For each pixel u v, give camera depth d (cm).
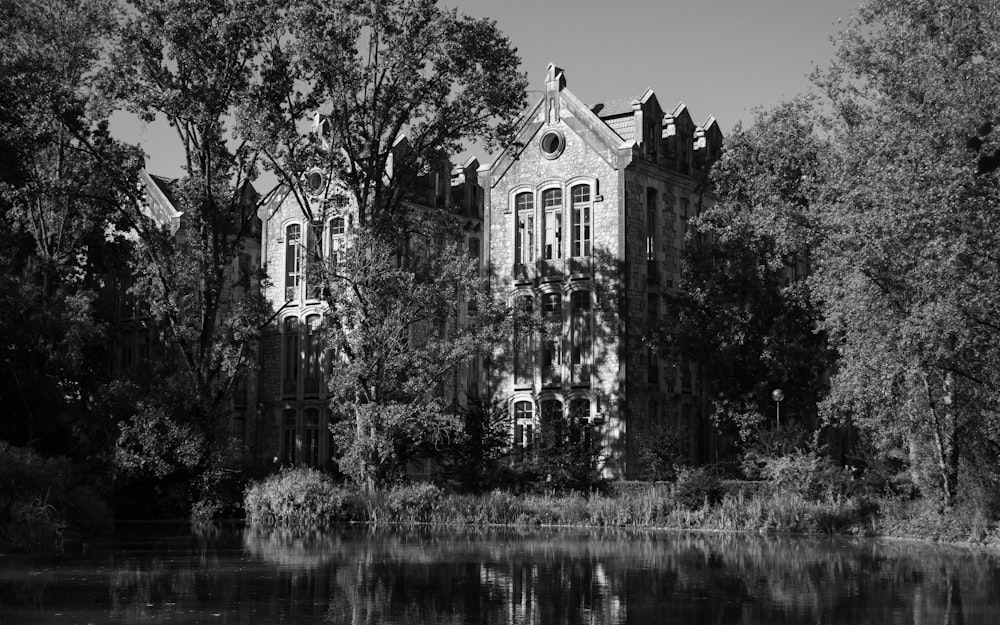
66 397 4619
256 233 6581
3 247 4662
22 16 4491
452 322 5909
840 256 3544
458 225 4600
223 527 3653
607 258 5194
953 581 2041
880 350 3278
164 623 1498
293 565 2289
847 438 5662
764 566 2308
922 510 3350
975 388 3231
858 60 3891
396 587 1908
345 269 4350
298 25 4181
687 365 4953
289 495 3972
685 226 5609
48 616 1555
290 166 4347
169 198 6256
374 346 4300
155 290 4494
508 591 1862
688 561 2416
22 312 4369
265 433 6247
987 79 3247
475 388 5841
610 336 5141
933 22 3631
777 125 4250
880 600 1777
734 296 4694
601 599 1769
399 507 3941
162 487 4247
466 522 3897
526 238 5466
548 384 5272
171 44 4241
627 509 3756
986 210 3084
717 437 5578
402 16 4309
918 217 3062
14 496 3139
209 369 4491
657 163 5403
